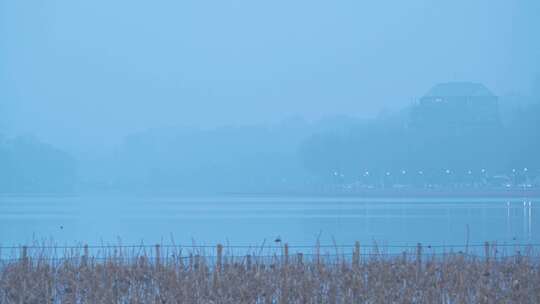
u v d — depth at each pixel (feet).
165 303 264.31
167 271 302.86
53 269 313.53
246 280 291.38
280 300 266.36
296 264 321.52
